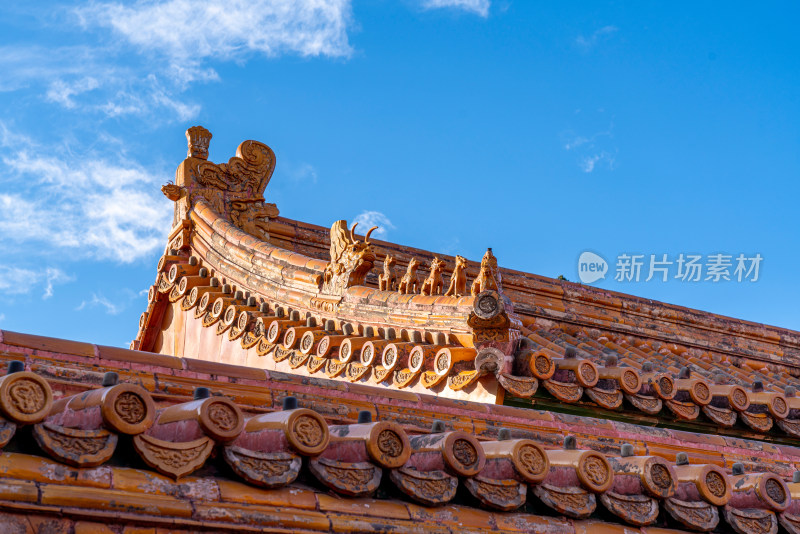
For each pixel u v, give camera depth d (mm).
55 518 3045
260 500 3508
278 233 11492
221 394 5160
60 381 4758
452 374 7195
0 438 3062
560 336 11859
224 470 3576
